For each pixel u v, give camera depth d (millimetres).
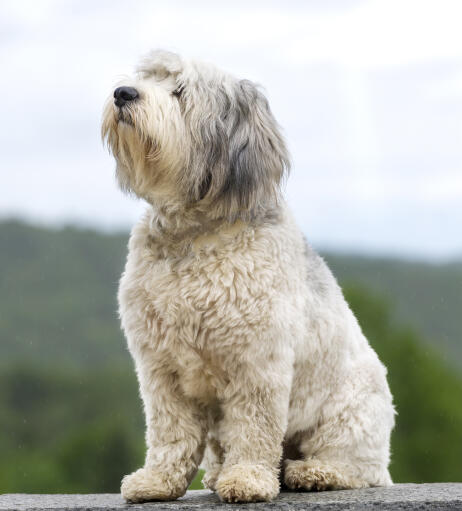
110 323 49406
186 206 7430
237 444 7340
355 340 8305
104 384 42812
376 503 6746
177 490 7449
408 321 32719
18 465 38562
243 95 7910
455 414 29406
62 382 47344
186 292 7105
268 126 7980
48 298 53875
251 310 7074
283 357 7211
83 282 53438
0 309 52156
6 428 44719
